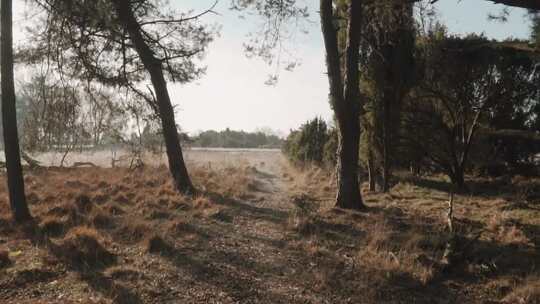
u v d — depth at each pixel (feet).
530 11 34.76
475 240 22.68
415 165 61.93
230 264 21.04
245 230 28.22
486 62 49.70
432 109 54.44
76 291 17.07
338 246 24.21
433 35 50.70
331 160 65.31
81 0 32.86
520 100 54.49
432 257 21.34
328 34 36.11
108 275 18.69
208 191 43.78
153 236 23.03
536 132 57.82
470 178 62.03
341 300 17.06
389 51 47.03
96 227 26.76
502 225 27.53
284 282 18.85
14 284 17.61
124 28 41.16
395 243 23.54
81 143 50.72
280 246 24.45
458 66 50.37
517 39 48.32
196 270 19.98
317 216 31.24
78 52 39.68
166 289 17.57
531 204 36.73
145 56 43.16
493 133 56.65
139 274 18.93
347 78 35.32
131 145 53.06
